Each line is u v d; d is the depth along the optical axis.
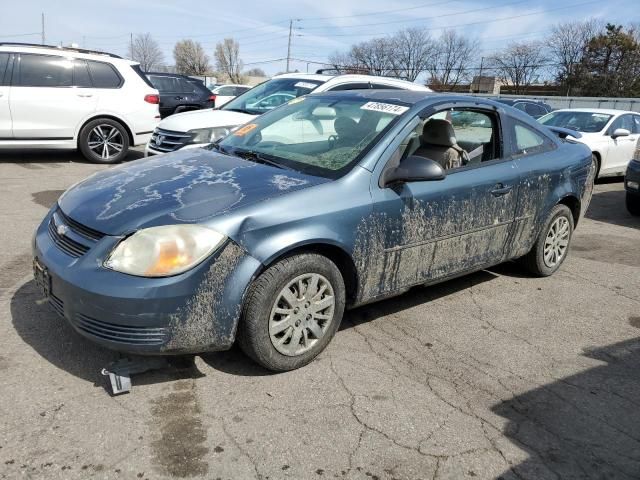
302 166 3.59
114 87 9.91
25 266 4.58
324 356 3.48
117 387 2.93
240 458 2.54
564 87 57.75
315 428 2.78
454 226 3.94
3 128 9.07
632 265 5.77
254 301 3.00
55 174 8.71
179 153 4.12
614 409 3.13
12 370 3.08
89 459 2.46
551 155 4.81
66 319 2.94
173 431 2.69
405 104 3.96
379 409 2.97
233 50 77.94
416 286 3.94
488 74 64.94
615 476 2.59
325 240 3.18
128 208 2.98
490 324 4.14
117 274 2.75
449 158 4.07
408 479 2.49
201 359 3.34
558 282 5.12
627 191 7.97
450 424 2.89
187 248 2.79
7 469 2.37
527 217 4.59
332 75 8.23
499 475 2.55
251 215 2.96
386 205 3.47
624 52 53.81
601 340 3.99
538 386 3.32
